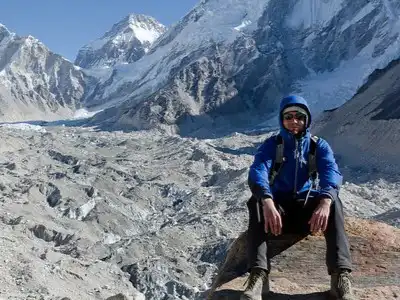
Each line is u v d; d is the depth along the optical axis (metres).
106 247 43.50
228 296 5.71
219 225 49.44
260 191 5.62
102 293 30.89
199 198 63.00
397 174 78.44
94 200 57.91
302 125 5.86
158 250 42.62
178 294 35.38
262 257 5.43
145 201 63.78
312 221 5.48
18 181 64.12
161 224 56.97
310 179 5.96
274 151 5.94
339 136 103.56
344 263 5.40
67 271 32.06
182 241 45.34
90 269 34.84
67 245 43.91
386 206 57.03
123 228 53.41
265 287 5.67
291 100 5.88
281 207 5.93
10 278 27.86
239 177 68.56
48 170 75.31
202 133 169.88
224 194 63.31
